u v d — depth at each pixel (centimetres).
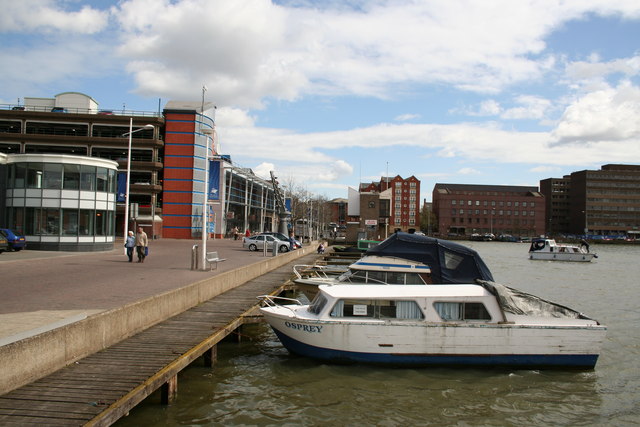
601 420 995
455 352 1218
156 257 2948
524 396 1093
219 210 6631
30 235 3019
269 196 9531
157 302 1327
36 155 3031
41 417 703
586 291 3133
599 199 16262
